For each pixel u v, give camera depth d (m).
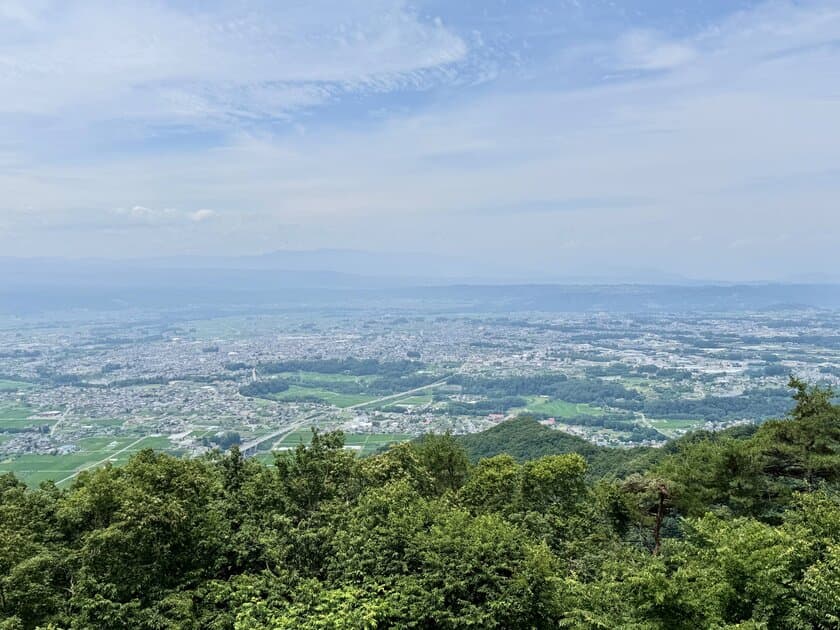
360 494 22.95
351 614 15.11
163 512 17.08
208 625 16.38
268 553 18.48
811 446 25.62
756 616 14.38
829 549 14.98
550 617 16.88
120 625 15.50
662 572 15.70
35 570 15.89
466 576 17.19
